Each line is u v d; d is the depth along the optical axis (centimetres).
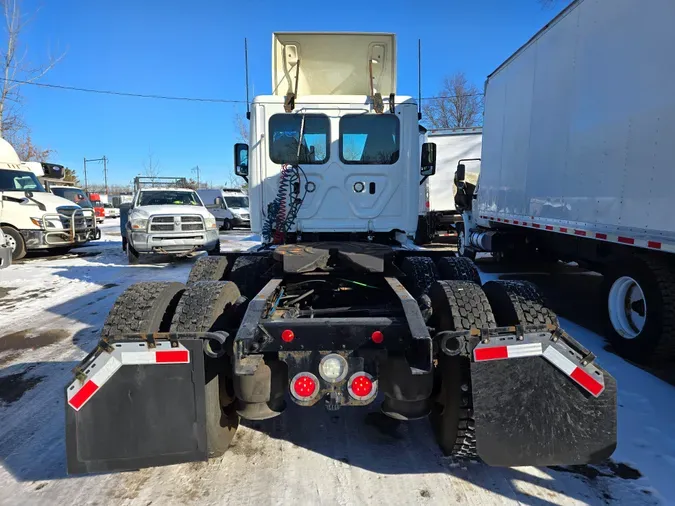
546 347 233
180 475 271
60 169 1460
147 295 276
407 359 246
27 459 289
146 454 234
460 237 1163
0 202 1133
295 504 245
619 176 436
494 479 265
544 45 596
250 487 259
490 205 846
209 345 240
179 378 232
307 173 514
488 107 858
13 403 368
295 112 508
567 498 248
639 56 404
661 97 377
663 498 248
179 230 1059
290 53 544
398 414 256
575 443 233
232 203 2372
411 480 264
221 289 282
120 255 1299
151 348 232
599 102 468
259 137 511
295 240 523
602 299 491
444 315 266
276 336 240
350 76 561
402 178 521
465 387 250
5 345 513
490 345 232
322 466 279
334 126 511
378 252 363
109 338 234
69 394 231
